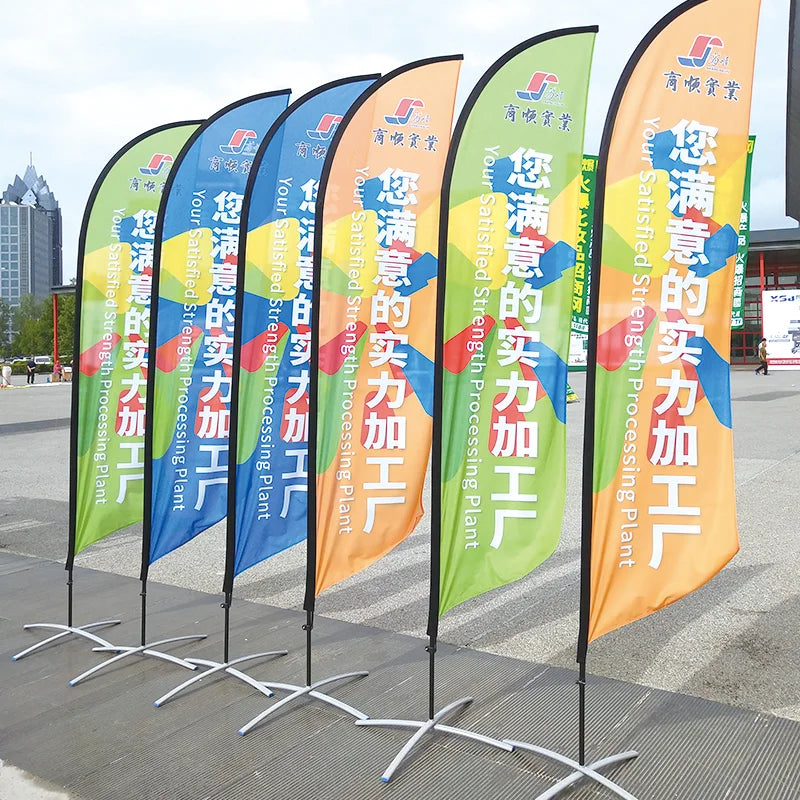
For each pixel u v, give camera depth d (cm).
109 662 505
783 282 4381
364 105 446
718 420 378
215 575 715
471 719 424
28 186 17862
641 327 369
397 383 460
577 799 351
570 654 516
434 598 396
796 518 870
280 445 501
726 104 374
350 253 447
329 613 604
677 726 413
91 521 554
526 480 406
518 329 404
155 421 523
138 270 557
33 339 8281
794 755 383
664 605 372
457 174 394
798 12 372
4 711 447
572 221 409
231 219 540
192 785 369
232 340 546
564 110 407
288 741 407
